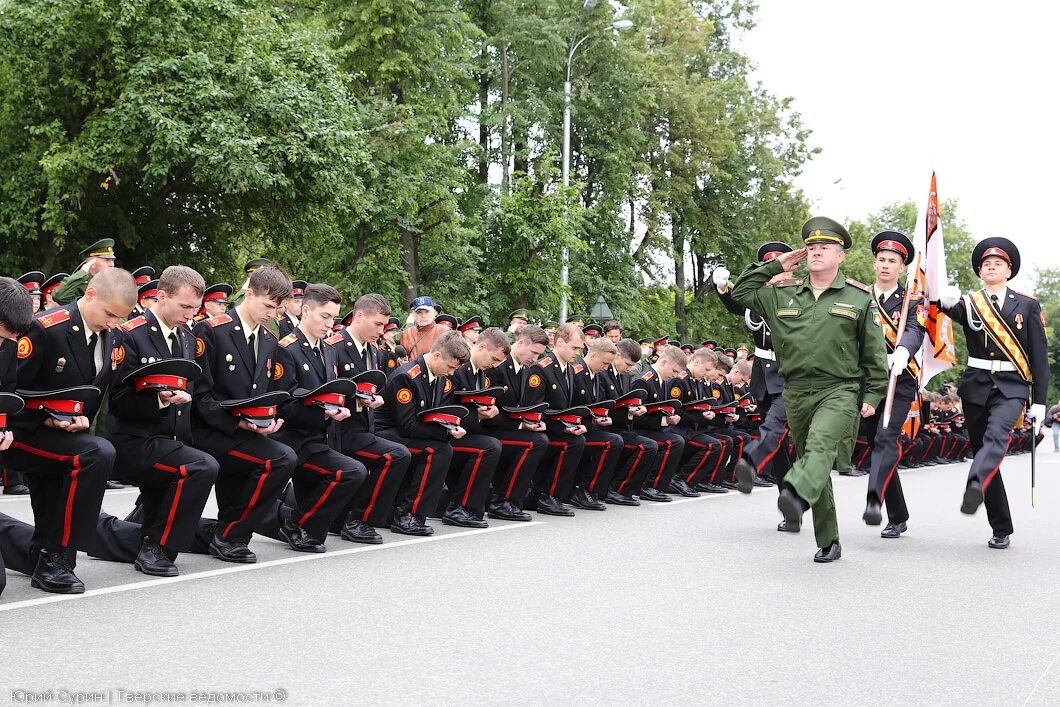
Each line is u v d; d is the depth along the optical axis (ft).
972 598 21.16
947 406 72.43
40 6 56.08
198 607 18.56
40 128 58.54
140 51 59.11
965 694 14.61
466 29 86.94
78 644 15.84
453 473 30.73
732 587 21.61
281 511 26.05
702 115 117.08
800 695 14.34
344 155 64.13
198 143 57.52
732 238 125.18
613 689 14.33
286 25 71.82
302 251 81.56
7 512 30.58
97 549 22.81
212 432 23.20
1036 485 50.65
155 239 72.18
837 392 24.32
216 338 23.20
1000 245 28.35
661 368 39.29
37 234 62.03
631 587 21.35
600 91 107.76
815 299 24.71
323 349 26.16
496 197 94.43
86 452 19.44
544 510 33.65
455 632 17.22
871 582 22.54
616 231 110.32
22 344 19.42
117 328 21.12
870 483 27.14
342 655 15.62
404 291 84.74
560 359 34.19
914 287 27.32
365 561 23.80
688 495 40.96
